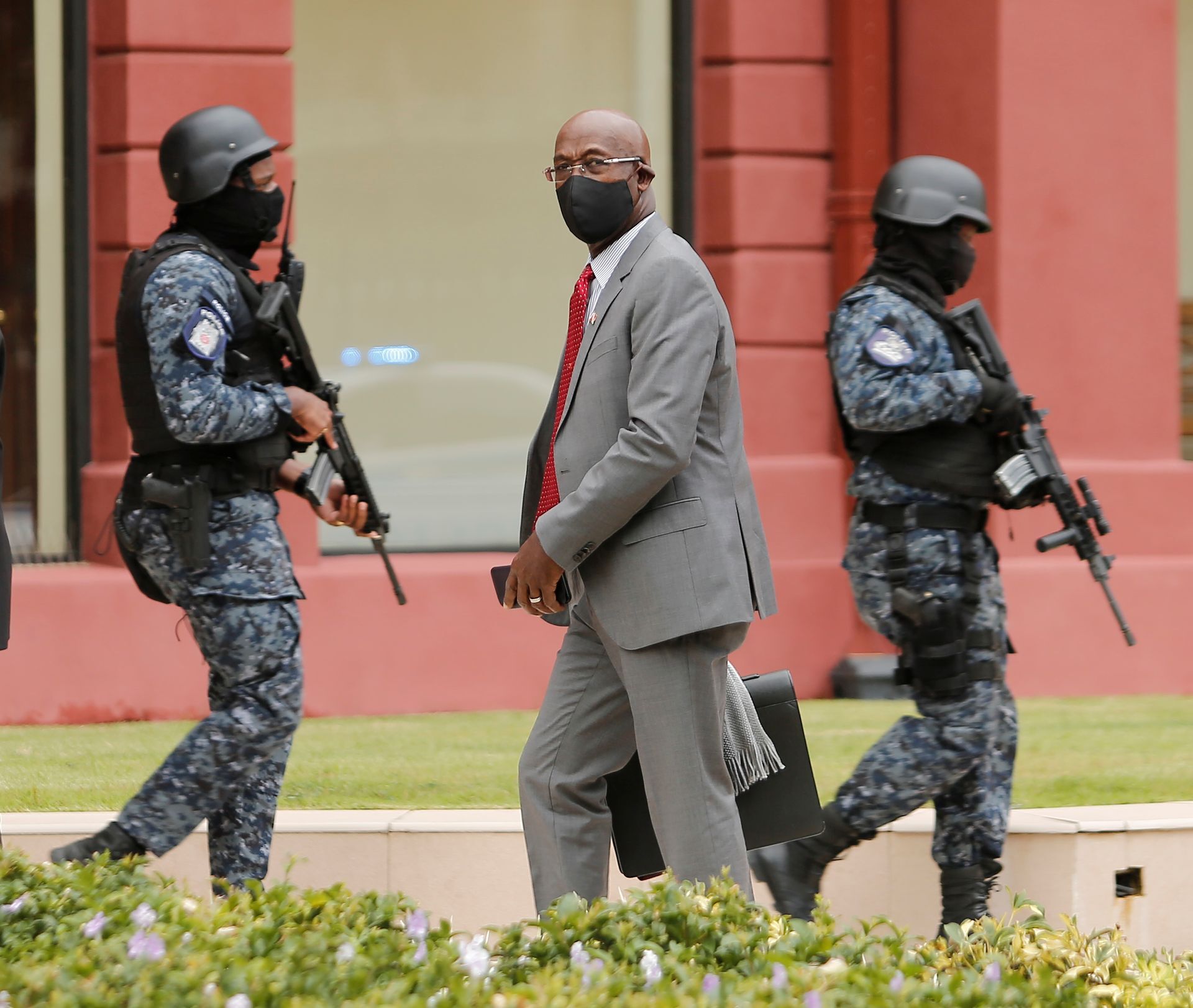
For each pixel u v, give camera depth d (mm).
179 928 9234
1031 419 14508
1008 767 14562
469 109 26000
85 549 24188
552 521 11586
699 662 11859
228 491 13250
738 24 25734
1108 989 9164
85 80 24047
